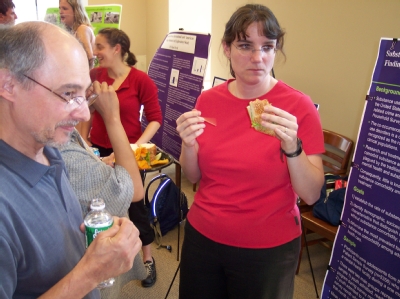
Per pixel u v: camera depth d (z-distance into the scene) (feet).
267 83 4.24
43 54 2.24
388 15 7.48
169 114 10.30
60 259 2.59
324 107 9.31
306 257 8.92
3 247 2.08
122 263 2.47
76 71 2.37
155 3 15.96
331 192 7.54
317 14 9.02
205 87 13.82
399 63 4.53
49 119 2.36
